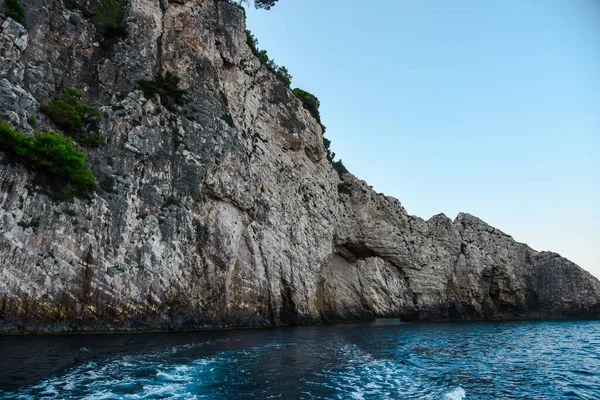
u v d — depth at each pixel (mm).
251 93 36281
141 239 21938
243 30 37594
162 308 21969
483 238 56250
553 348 22531
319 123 49500
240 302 28359
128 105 24312
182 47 30281
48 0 23875
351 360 15875
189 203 25531
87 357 12758
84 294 18719
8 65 19609
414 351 20000
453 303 50000
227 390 10125
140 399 8992
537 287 55625
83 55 24891
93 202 20250
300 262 35906
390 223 48906
